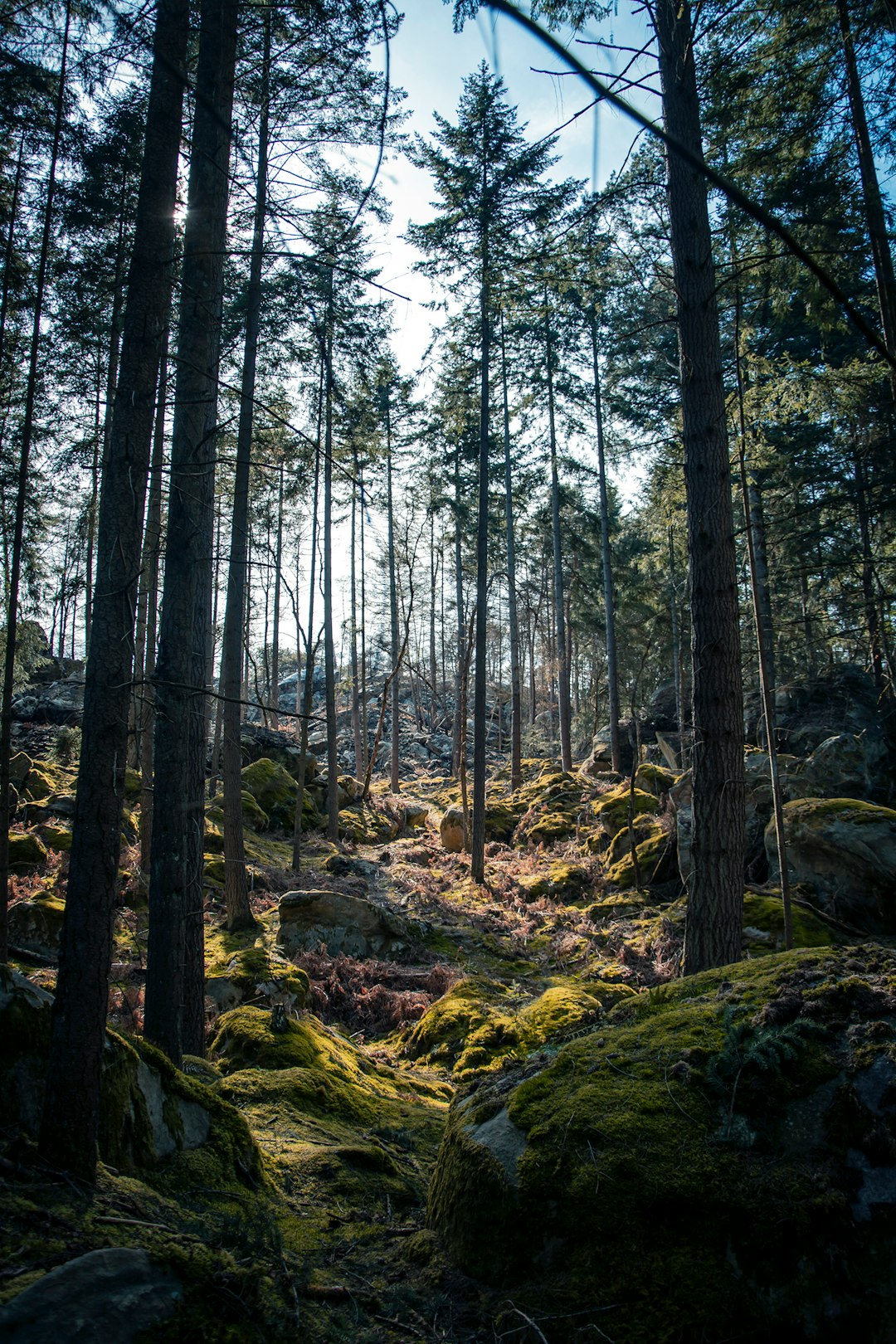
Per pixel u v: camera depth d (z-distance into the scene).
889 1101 3.33
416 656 53.16
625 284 9.78
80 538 13.77
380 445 17.69
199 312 7.07
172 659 6.79
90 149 8.48
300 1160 5.04
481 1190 3.69
